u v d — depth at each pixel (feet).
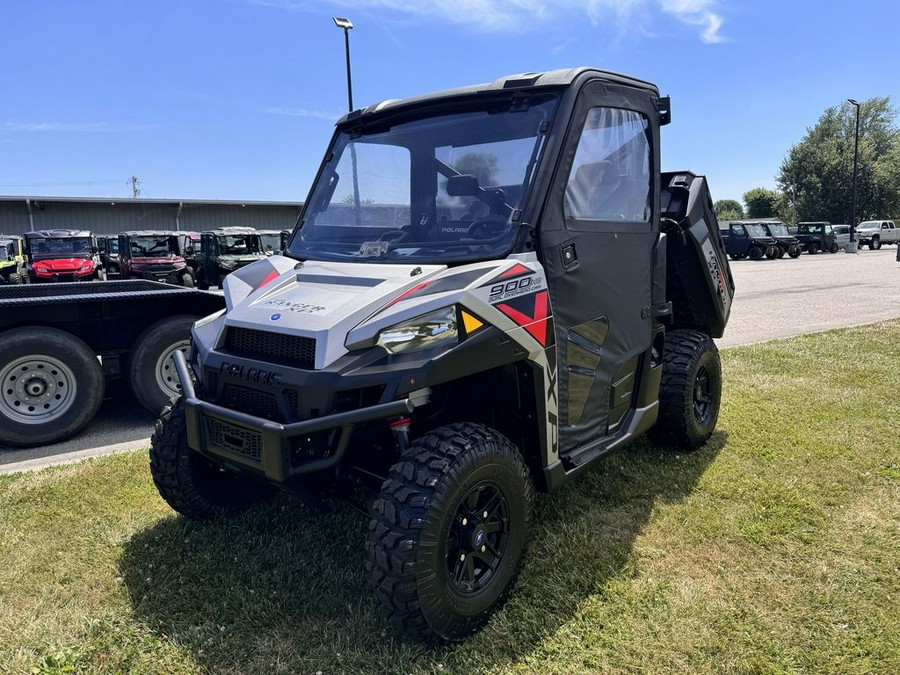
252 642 8.46
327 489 9.53
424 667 7.95
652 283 12.59
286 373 8.20
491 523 8.89
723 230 100.68
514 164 9.89
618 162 11.29
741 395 19.36
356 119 11.85
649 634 8.56
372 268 9.70
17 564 10.32
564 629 8.67
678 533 11.21
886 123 179.52
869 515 11.78
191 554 10.55
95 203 105.19
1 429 16.10
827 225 112.27
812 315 37.06
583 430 10.95
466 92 10.63
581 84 10.16
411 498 7.88
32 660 8.14
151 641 8.45
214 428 9.10
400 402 7.89
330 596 9.35
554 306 9.80
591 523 11.53
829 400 18.69
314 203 11.95
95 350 17.88
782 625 8.72
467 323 8.48
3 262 59.77
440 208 10.38
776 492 12.70
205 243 72.49
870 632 8.55
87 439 17.30
